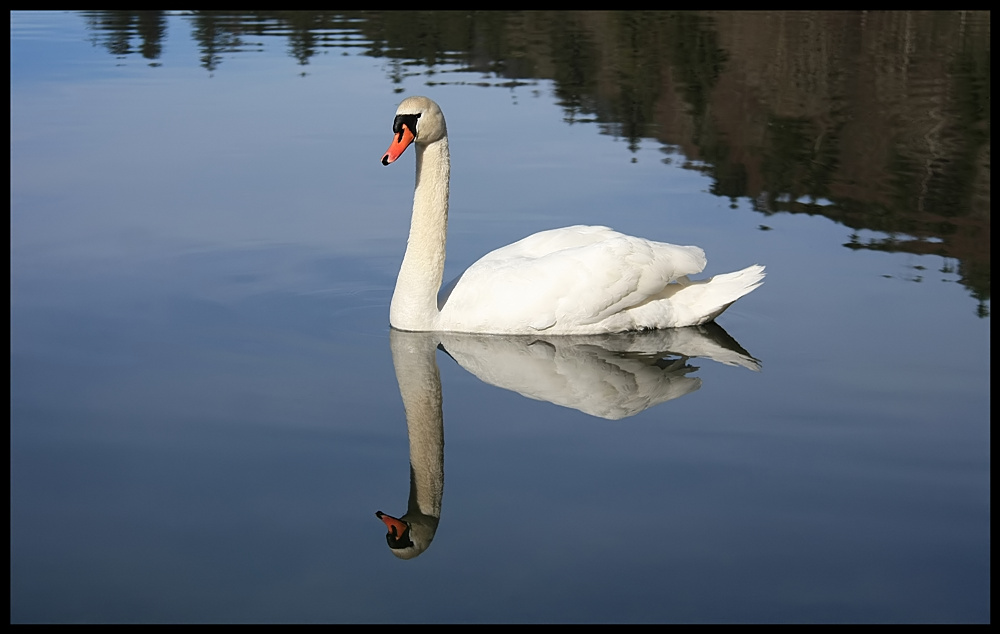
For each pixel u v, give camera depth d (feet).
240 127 62.90
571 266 38.04
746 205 52.24
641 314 38.42
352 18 98.94
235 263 44.37
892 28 93.76
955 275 43.06
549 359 36.22
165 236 46.88
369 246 46.60
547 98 72.28
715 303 38.83
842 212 51.26
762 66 82.07
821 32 93.09
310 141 60.54
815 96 73.61
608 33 93.15
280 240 46.88
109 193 51.85
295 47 85.56
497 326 38.14
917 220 49.98
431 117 37.11
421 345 37.29
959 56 83.92
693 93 74.43
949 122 66.74
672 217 50.52
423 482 28.27
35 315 38.91
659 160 59.47
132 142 59.82
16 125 62.64
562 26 96.22
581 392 33.53
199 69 77.15
